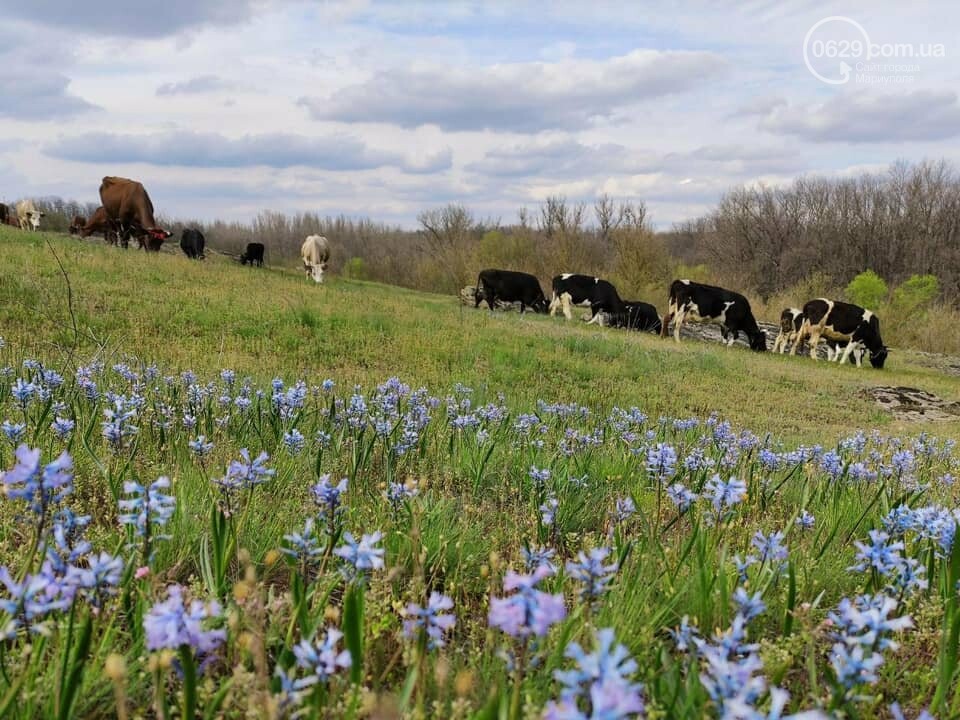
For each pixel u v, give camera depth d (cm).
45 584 154
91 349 829
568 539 345
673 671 186
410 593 232
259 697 155
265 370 875
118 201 2348
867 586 264
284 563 292
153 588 206
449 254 4522
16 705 167
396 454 449
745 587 258
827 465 454
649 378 1308
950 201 5919
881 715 213
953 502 479
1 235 1814
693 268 4575
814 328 2230
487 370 1164
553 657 195
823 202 6309
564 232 4116
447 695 192
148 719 189
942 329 3098
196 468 370
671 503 402
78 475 339
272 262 5559
